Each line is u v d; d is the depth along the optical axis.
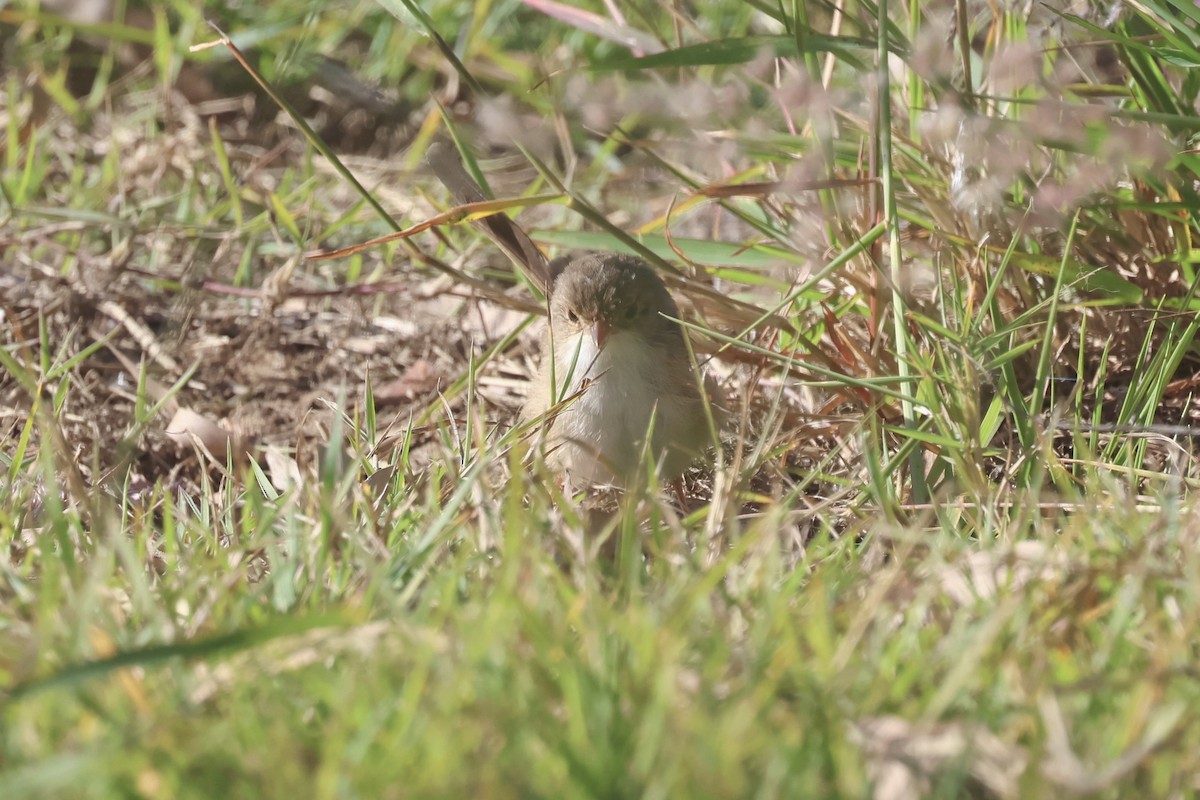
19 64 14.62
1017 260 8.11
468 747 4.05
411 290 10.83
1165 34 7.62
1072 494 6.57
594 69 7.81
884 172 7.64
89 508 6.10
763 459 7.32
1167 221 8.46
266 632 4.43
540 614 4.76
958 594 5.33
